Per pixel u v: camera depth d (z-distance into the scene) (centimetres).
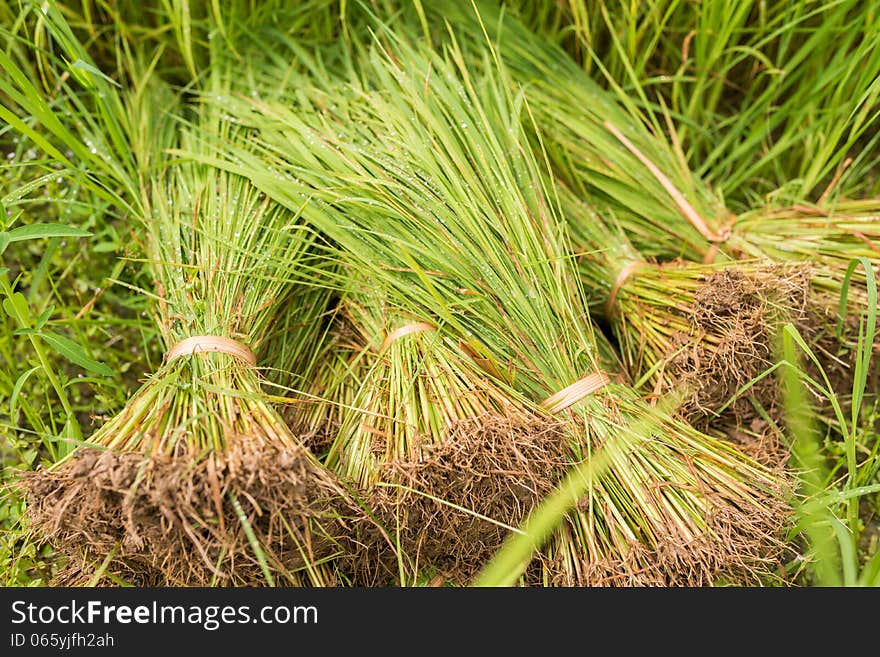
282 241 79
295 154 81
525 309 75
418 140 79
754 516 71
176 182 83
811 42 89
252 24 91
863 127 87
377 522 70
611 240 85
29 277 87
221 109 86
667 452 74
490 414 71
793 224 85
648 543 72
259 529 66
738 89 97
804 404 80
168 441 67
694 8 91
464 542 71
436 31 90
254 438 67
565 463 72
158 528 66
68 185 89
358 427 75
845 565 67
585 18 89
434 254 76
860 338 73
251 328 75
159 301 77
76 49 83
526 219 77
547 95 89
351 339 81
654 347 80
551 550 73
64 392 80
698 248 85
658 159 88
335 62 91
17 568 75
